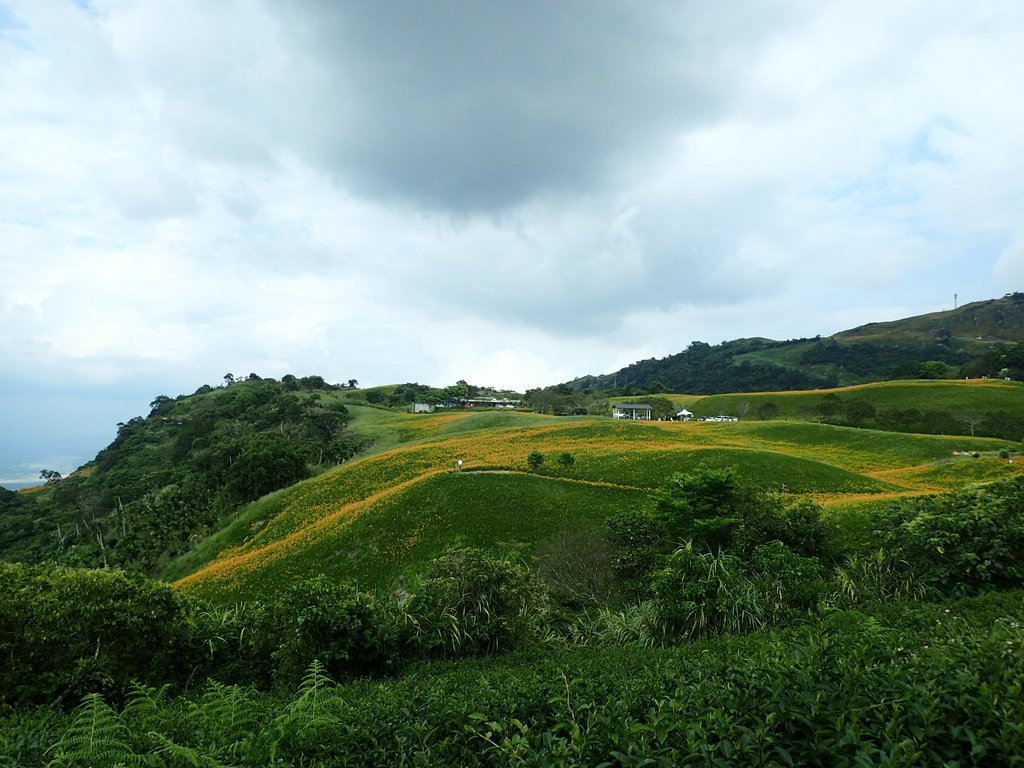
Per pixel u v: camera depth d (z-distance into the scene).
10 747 6.64
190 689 12.14
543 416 98.81
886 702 4.59
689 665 7.39
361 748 5.85
